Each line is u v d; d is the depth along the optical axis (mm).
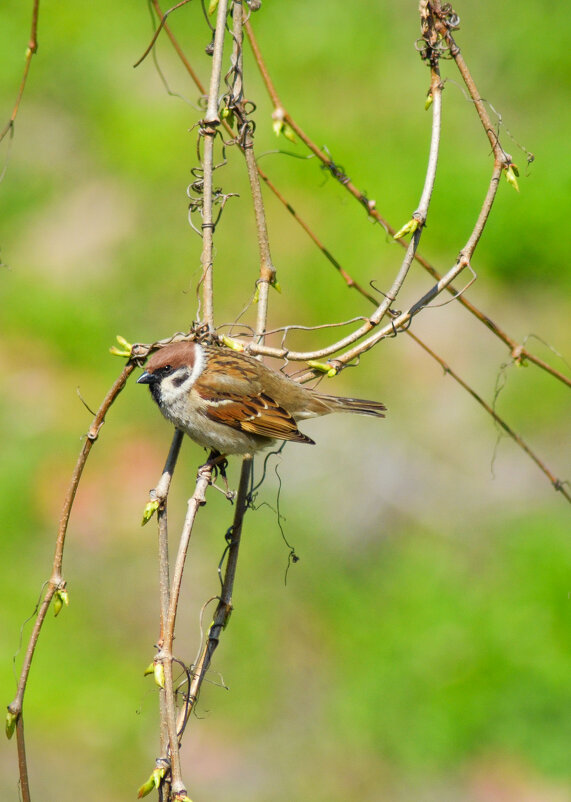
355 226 14211
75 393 13547
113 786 10547
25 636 11508
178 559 5738
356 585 11836
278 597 11758
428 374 13547
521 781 10406
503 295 14078
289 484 12516
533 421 13172
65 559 12180
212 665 11336
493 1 16469
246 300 13891
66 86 16531
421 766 10625
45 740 10789
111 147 15742
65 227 15039
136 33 16844
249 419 8031
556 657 11047
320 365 6656
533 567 11789
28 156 15789
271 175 14648
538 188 14289
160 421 13297
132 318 14078
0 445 12984
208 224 6688
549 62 15766
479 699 10898
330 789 10531
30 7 17297
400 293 13914
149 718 11062
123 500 12617
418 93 15477
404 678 11125
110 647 11539
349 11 16469
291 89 15516
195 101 15844
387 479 12609
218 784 10562
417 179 14438
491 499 12531
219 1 6707
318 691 11188
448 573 11828
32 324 14047
